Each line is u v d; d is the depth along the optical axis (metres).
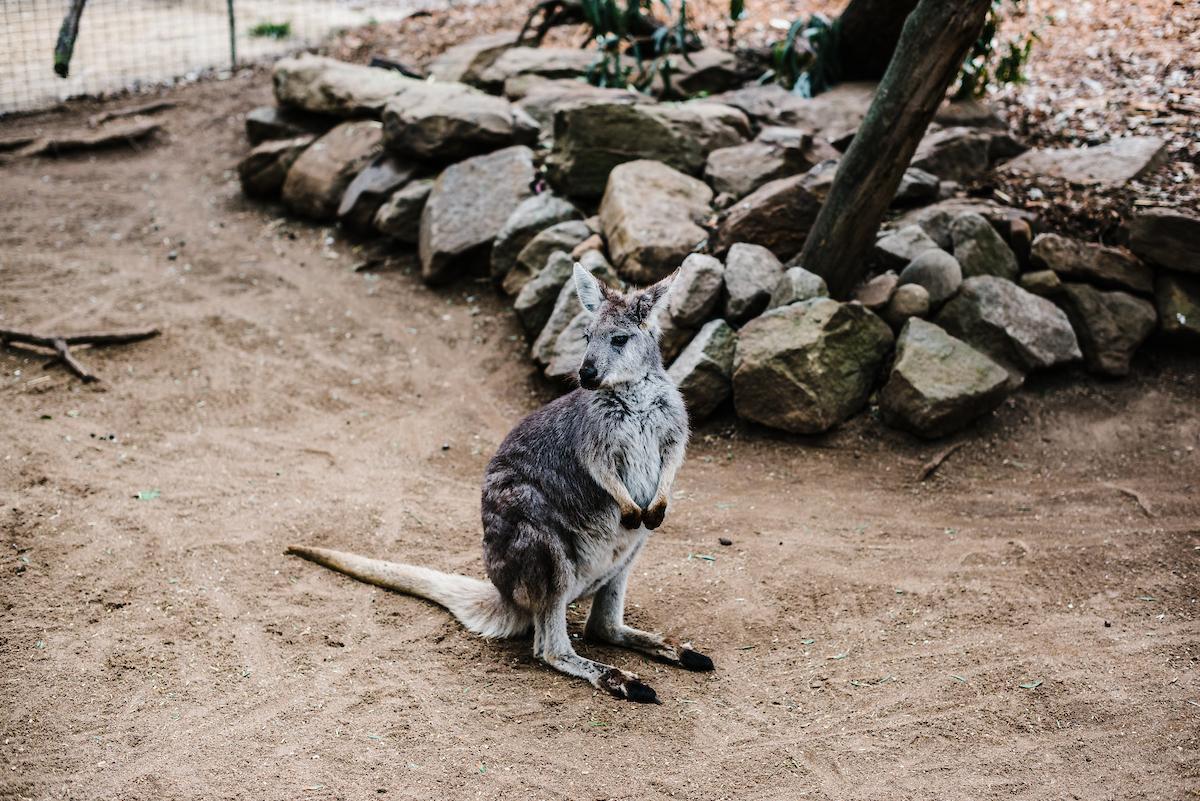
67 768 4.65
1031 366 8.34
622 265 9.09
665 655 5.56
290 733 4.90
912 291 8.51
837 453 7.99
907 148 8.03
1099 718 4.97
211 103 15.06
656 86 12.39
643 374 5.45
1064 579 6.24
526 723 4.99
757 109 11.18
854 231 8.38
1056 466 7.69
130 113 14.62
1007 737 4.87
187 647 5.61
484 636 5.79
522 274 9.77
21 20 17.88
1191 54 11.39
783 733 4.93
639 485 5.48
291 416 8.58
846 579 6.34
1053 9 13.18
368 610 6.02
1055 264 8.75
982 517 7.08
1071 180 9.50
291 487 7.50
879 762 4.71
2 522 6.78
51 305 10.08
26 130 14.15
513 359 9.40
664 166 10.02
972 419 8.06
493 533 5.41
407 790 4.50
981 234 8.84
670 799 4.47
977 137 9.96
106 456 7.80
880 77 11.81
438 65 13.66
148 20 18.62
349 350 9.59
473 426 8.51
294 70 12.88
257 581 6.29
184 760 4.70
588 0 12.38
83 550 6.53
